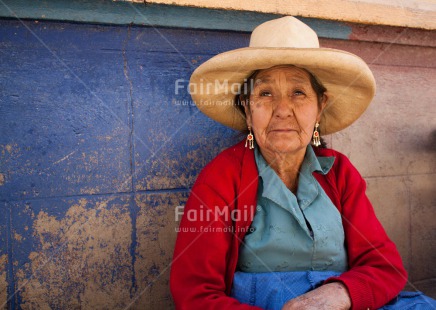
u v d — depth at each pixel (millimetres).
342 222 1671
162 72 1963
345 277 1462
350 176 1719
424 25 2316
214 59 1526
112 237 1900
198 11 1944
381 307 1472
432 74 2479
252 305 1469
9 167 1739
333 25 2178
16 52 1741
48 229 1800
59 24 1793
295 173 1670
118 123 1899
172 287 1463
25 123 1760
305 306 1338
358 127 2334
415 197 2477
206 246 1461
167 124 1981
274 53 1429
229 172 1563
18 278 1765
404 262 2461
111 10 1823
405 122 2434
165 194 1981
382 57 2344
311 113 1577
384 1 2238
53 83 1795
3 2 1685
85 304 1873
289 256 1546
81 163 1844
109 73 1878
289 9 2045
